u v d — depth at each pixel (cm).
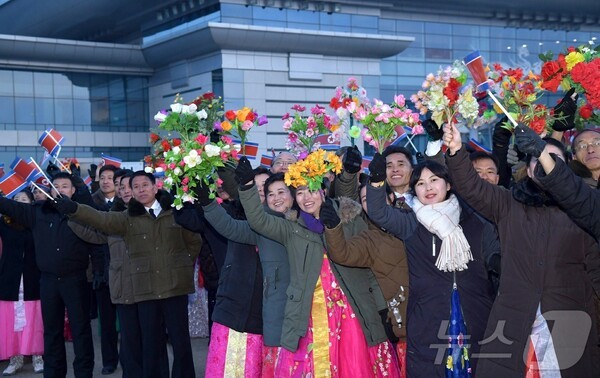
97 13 3925
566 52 461
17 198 762
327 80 3628
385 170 408
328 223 418
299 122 655
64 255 630
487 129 2373
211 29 3272
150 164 514
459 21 4209
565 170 328
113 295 611
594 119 466
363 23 3772
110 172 809
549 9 4341
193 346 824
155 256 588
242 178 449
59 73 3797
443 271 391
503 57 4375
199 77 3541
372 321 445
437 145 410
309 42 3500
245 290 502
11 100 3684
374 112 465
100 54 3769
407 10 4016
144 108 4000
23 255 733
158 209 607
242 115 494
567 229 349
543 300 349
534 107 436
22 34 4644
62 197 587
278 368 460
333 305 446
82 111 3853
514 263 356
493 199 364
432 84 390
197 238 607
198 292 865
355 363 439
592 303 357
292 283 451
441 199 395
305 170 430
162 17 3731
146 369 588
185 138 484
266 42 3409
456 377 385
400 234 408
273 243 481
